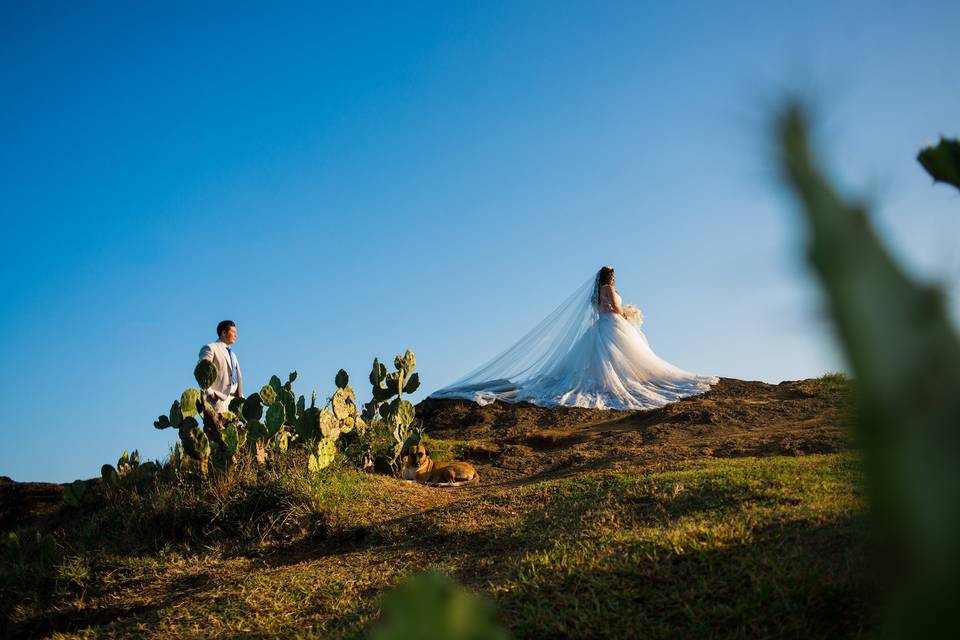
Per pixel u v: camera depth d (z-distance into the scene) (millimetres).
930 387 480
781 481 6582
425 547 6809
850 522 4812
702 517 5910
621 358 16094
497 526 6914
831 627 3607
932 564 465
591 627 4062
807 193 499
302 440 9555
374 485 9227
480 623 477
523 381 16938
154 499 8609
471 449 12414
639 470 8625
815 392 13344
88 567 7492
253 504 8383
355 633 4602
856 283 493
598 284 17031
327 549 7500
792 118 505
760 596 4004
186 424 9375
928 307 494
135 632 5535
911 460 478
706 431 11891
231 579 6660
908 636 473
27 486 11742
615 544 5359
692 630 3855
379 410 10883
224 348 10953
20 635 6586
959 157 1728
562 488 7910
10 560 8367
